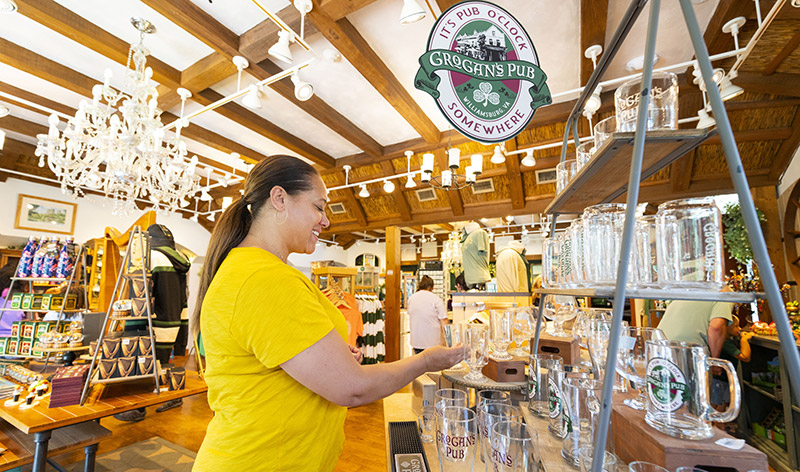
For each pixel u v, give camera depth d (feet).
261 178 3.50
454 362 3.80
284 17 9.12
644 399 3.29
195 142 17.25
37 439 5.90
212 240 3.58
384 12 9.13
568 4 8.86
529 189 18.24
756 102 11.75
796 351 2.03
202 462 3.00
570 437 2.95
